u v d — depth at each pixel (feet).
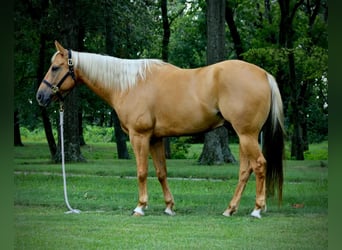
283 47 75.46
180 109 28.04
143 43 83.66
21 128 142.82
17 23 74.64
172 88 28.32
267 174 28.04
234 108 27.09
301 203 31.83
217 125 28.45
